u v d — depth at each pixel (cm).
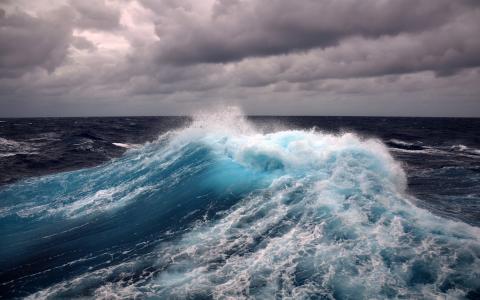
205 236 724
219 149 1345
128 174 1370
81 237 824
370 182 866
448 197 1103
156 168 1364
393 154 2427
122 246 738
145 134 3869
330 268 562
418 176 1521
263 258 611
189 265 609
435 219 698
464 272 527
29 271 665
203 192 1008
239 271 577
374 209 739
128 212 973
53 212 1040
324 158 1004
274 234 694
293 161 1026
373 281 520
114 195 1151
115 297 527
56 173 1628
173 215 888
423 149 2789
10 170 1748
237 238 698
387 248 599
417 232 645
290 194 859
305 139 1173
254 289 525
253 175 1041
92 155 2288
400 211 730
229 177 1066
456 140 3547
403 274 531
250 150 1126
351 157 990
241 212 821
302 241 653
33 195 1238
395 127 5884
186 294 521
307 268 568
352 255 589
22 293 578
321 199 802
